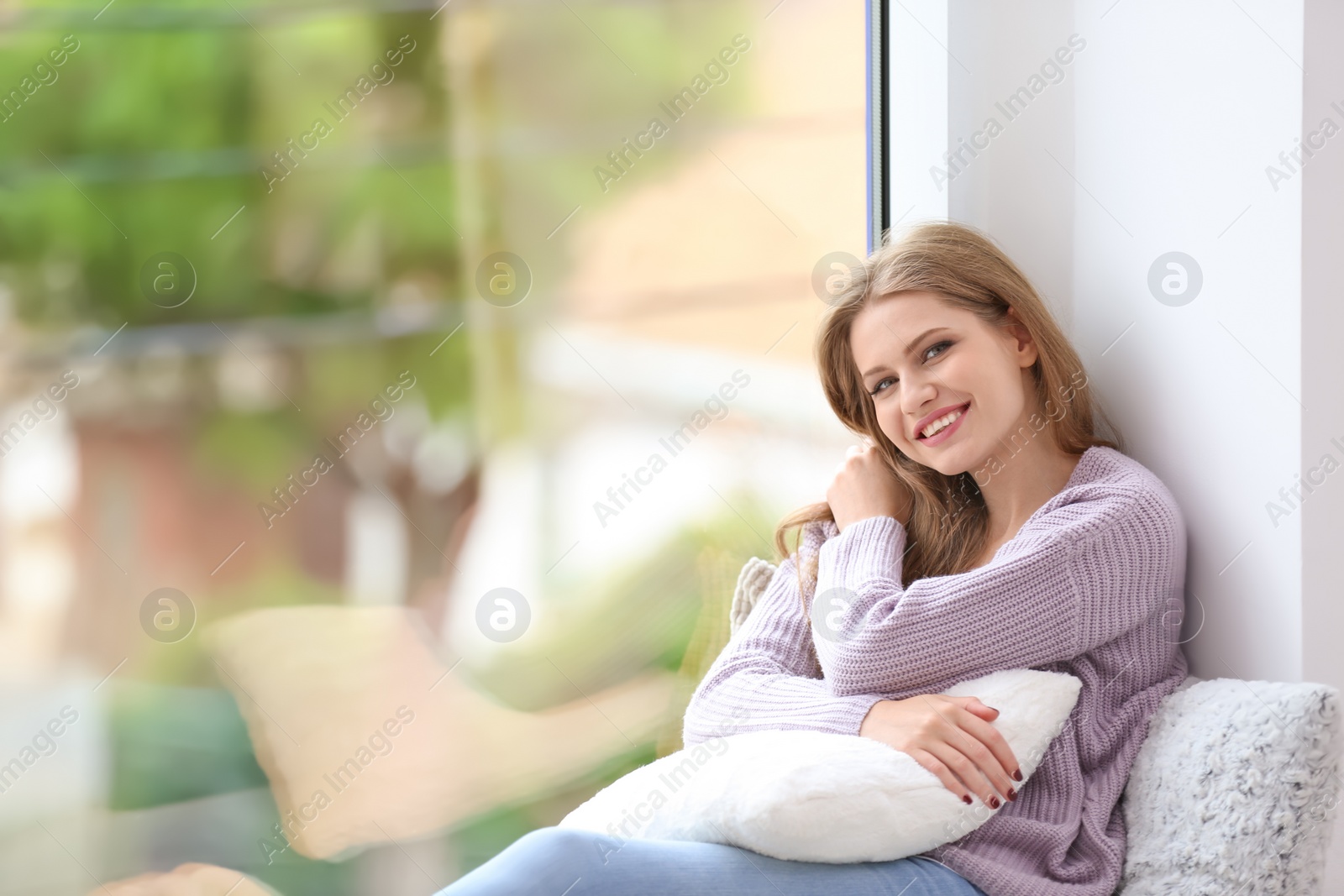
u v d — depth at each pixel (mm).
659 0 2646
